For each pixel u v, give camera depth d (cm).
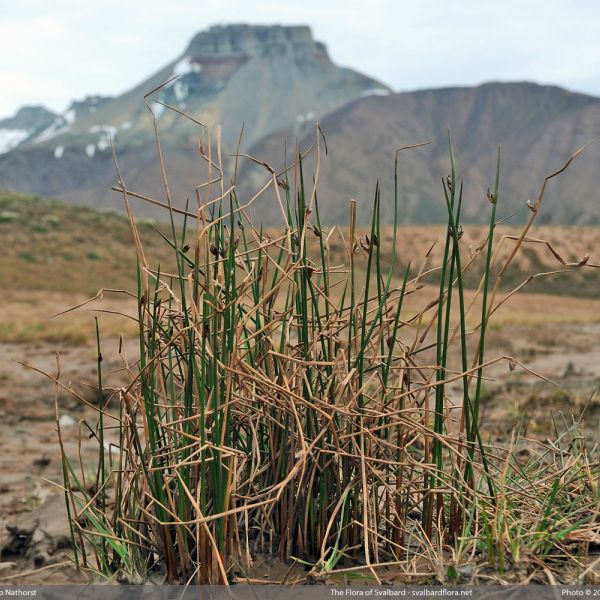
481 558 242
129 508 265
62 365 1308
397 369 260
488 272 248
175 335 250
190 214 239
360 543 258
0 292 3356
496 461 331
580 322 2906
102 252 4716
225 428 244
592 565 223
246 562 243
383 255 6994
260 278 265
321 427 259
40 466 601
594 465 276
